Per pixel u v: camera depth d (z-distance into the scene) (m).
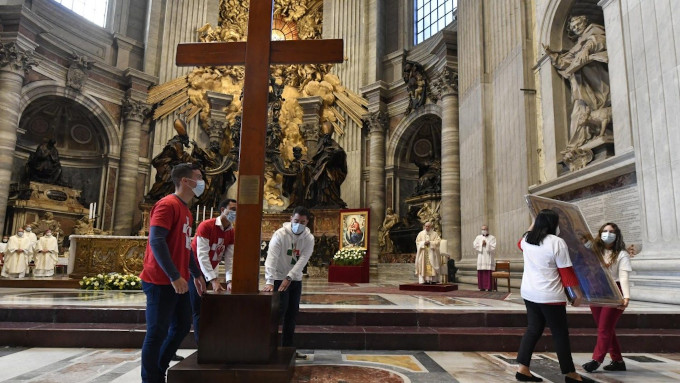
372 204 16.61
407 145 16.95
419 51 16.53
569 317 4.50
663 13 5.63
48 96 14.99
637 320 4.40
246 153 2.86
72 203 15.16
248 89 2.92
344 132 17.97
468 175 11.48
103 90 16.25
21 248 11.17
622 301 3.17
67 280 9.02
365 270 11.90
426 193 14.45
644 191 5.80
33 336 4.05
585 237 3.41
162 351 2.61
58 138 16.31
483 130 10.60
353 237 12.55
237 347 2.57
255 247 2.78
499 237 9.90
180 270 2.49
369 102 17.50
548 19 8.66
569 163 7.86
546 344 4.02
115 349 3.96
